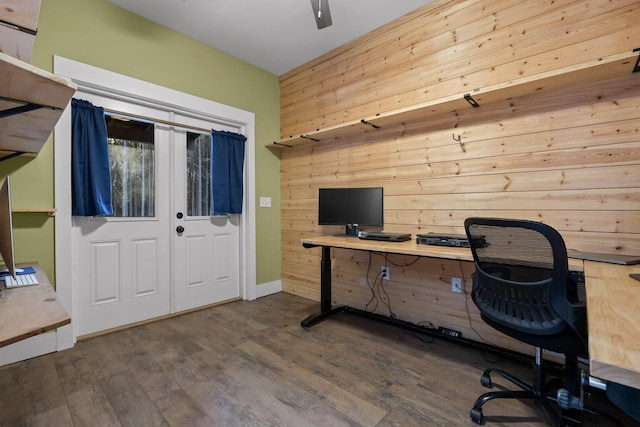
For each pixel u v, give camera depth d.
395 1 2.41
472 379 1.76
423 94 2.48
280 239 3.69
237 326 2.56
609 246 1.71
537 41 1.96
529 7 1.99
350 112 2.98
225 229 3.25
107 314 2.44
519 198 2.02
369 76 2.84
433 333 2.31
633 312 0.75
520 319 1.31
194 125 2.98
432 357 2.02
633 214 1.65
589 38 1.79
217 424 1.39
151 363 1.93
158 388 1.66
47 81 0.85
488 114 2.15
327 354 2.06
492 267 1.44
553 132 1.90
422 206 2.48
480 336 2.19
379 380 1.74
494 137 2.12
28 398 1.57
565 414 1.37
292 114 3.55
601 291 0.95
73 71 2.17
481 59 2.18
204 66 2.96
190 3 2.38
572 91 1.83
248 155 3.34
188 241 2.95
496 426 1.37
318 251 3.30
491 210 2.13
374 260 2.80
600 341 0.57
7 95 0.94
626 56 1.47
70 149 2.18
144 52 2.55
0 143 1.61
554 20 1.90
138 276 2.61
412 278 2.55
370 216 2.66
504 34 2.09
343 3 2.42
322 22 2.00
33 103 1.01
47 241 2.09
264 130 3.51
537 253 1.25
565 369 1.50
